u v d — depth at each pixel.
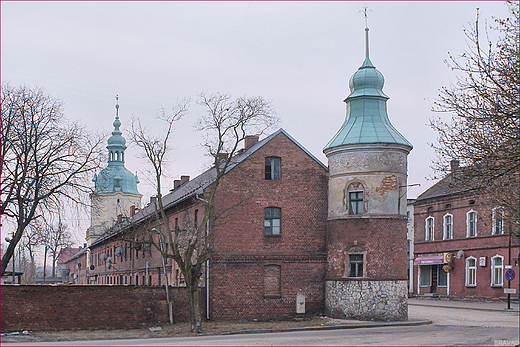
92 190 39.47
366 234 35.25
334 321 34.28
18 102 37.75
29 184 36.88
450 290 56.84
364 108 37.41
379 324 32.53
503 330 28.48
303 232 37.22
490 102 18.91
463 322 33.91
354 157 35.97
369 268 35.00
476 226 54.12
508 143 18.97
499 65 19.02
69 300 30.83
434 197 60.12
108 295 31.69
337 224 36.19
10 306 29.67
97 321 31.28
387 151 35.72
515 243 49.16
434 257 59.12
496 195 22.05
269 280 36.44
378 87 37.81
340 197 36.25
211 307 35.16
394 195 35.56
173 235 43.75
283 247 36.78
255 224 36.56
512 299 49.16
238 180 36.69
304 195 37.56
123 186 98.62
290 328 30.89
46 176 37.69
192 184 49.44
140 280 53.25
